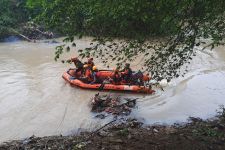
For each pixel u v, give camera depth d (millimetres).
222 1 5840
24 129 11164
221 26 6406
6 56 22547
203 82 15828
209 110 12578
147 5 5691
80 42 26312
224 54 21891
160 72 7523
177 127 10523
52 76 17281
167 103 13281
